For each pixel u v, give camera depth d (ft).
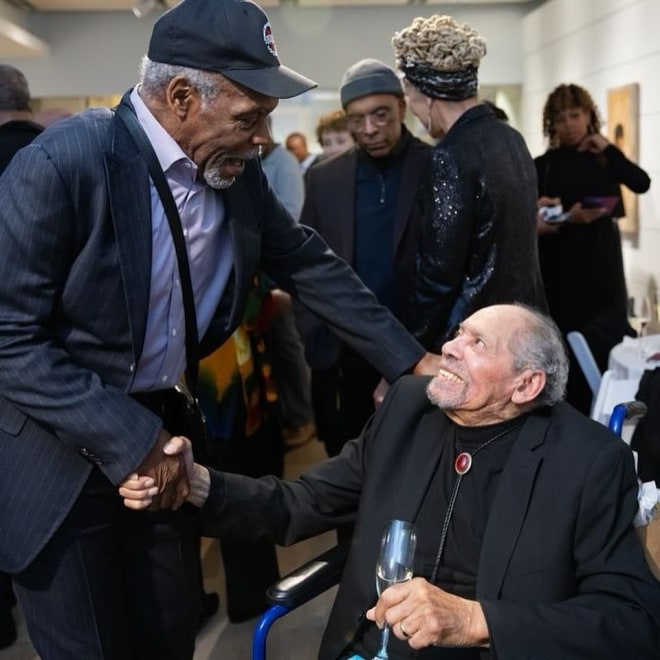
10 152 9.59
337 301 6.70
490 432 5.84
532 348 5.68
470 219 7.92
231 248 5.85
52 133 5.12
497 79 29.50
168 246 5.43
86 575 5.71
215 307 6.00
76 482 5.50
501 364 5.68
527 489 5.55
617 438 5.71
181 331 5.71
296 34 29.60
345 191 9.39
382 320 6.76
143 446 5.24
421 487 6.01
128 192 5.15
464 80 8.17
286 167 15.02
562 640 5.06
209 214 5.65
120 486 5.33
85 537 5.68
